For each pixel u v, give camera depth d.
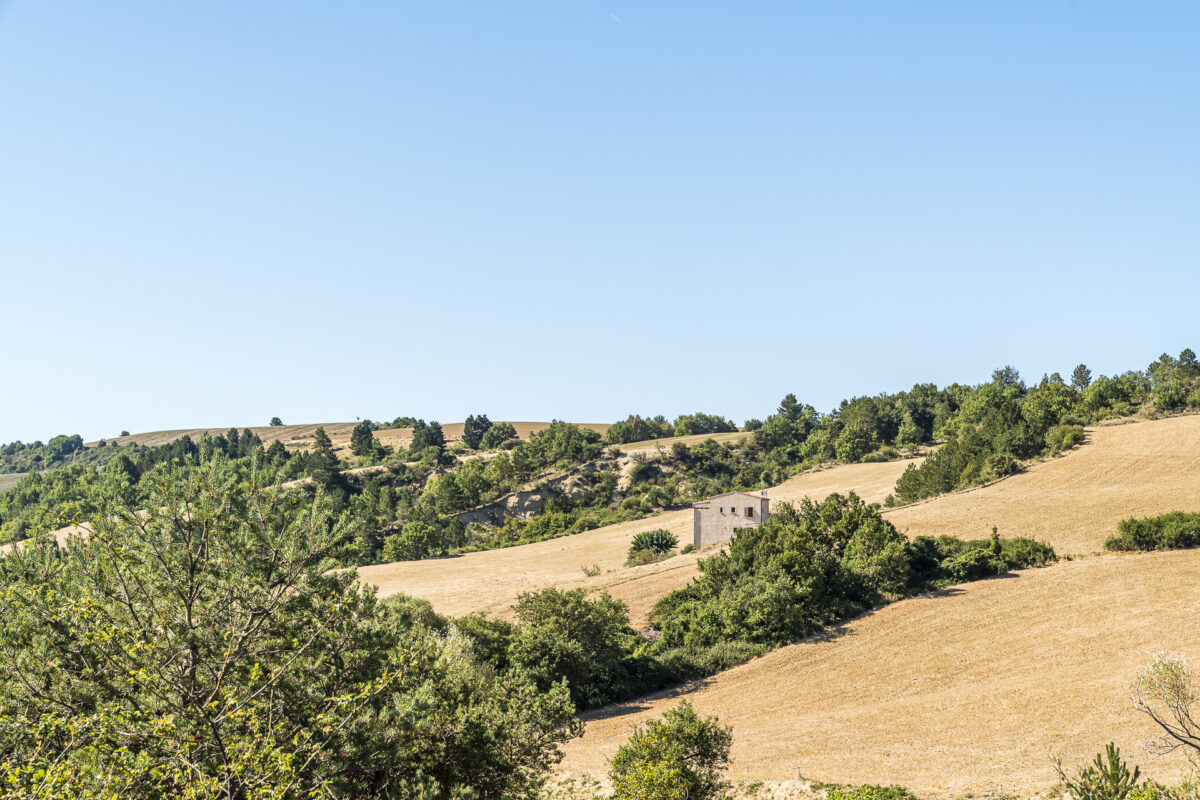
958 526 78.81
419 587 90.19
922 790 27.91
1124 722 34.22
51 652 15.82
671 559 89.50
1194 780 20.36
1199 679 38.94
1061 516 78.06
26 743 14.38
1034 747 32.53
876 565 63.41
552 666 50.00
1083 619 51.47
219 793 13.65
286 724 16.38
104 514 17.28
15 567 16.44
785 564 62.38
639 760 24.91
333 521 18.84
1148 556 63.00
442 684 21.53
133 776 13.04
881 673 48.03
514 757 21.09
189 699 15.28
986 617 54.91
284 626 17.17
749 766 33.75
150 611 16.52
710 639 58.97
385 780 17.61
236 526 17.84
